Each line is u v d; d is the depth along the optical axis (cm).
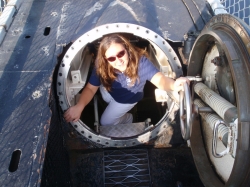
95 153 261
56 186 208
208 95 195
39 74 226
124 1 274
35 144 188
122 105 270
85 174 256
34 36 251
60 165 227
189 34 246
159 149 264
